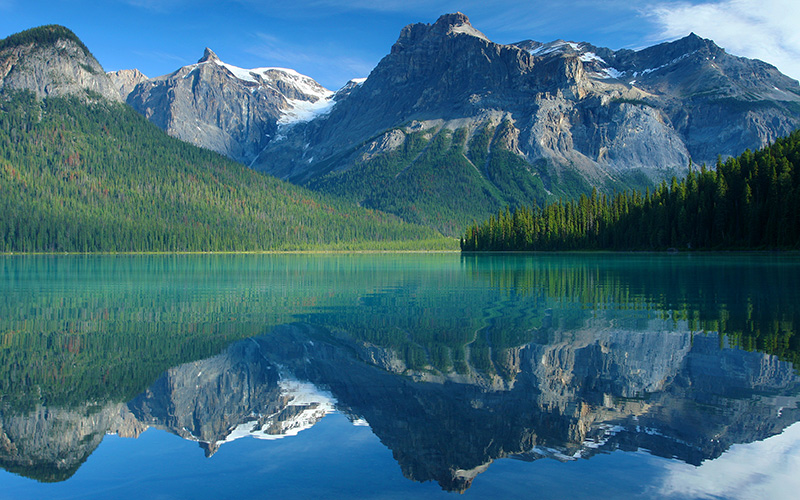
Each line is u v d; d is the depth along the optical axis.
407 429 14.27
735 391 16.91
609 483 10.85
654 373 19.09
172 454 13.29
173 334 28.77
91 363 22.50
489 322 31.19
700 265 80.75
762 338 24.92
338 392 17.88
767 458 11.91
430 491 10.75
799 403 15.64
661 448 12.72
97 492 11.33
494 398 16.67
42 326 31.80
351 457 12.60
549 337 26.16
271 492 10.95
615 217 156.75
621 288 49.41
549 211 179.12
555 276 66.19
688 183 137.75
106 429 15.09
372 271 86.50
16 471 12.40
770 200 113.38
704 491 10.48
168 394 18.20
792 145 124.00
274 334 28.27
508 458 12.33
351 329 29.47
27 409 16.83
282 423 15.13
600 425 14.17
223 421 15.48
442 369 20.33
